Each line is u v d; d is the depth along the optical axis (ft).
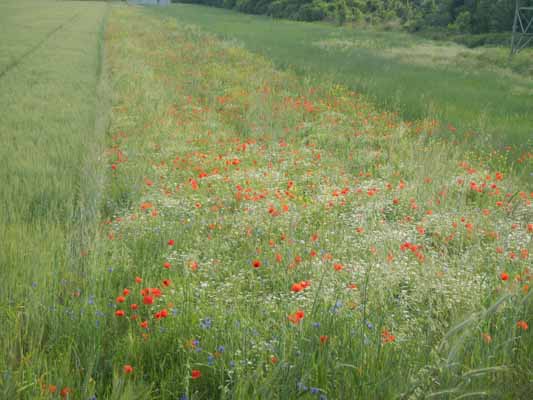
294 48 104.12
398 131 40.27
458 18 150.20
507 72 78.13
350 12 196.03
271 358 12.87
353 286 17.43
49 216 22.41
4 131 35.78
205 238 22.04
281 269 19.01
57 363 13.37
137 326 15.14
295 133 42.24
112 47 93.45
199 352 13.64
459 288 17.12
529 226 21.85
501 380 12.43
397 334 14.90
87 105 46.11
